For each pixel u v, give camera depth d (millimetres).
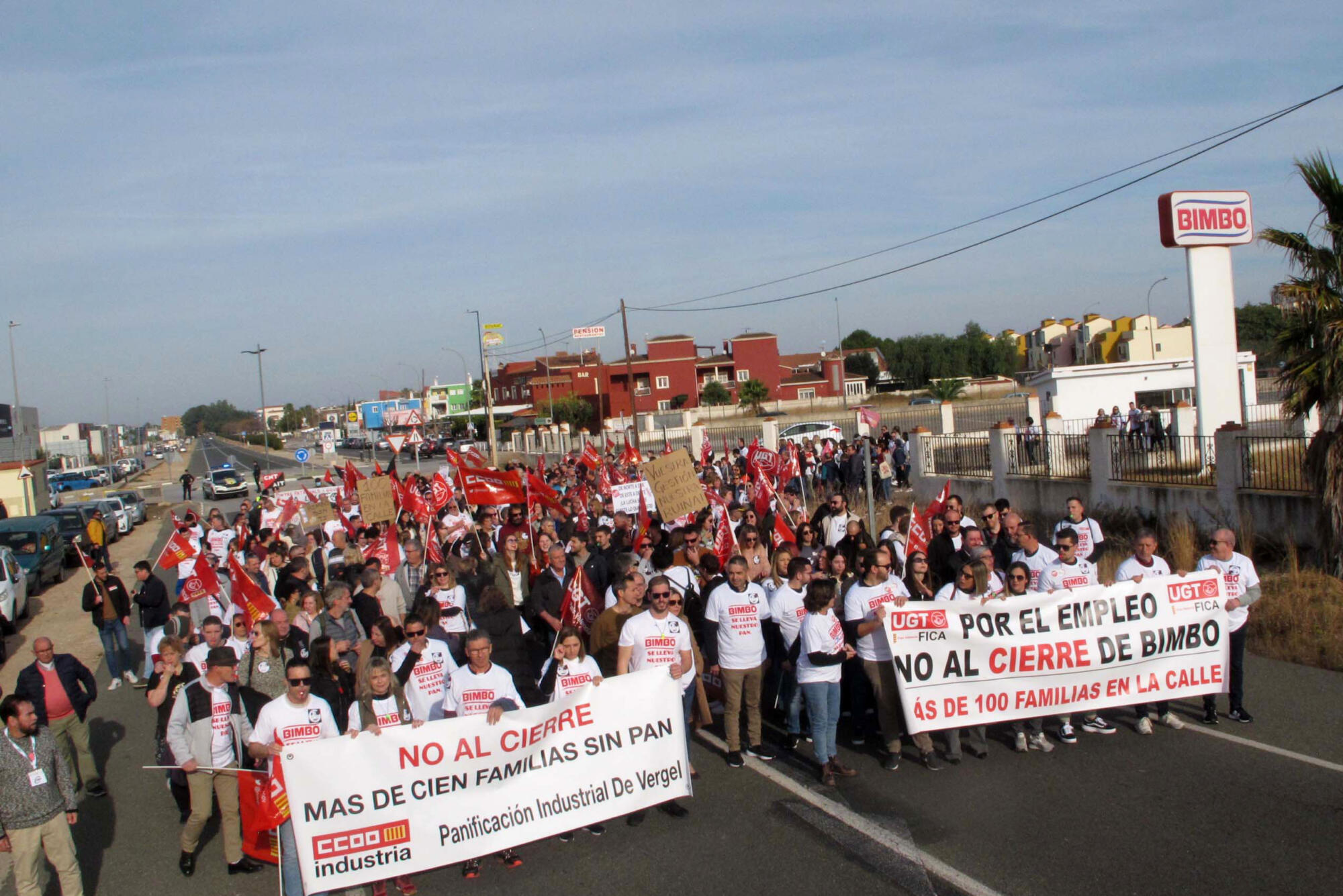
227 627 9781
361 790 6465
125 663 13945
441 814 6617
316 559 15773
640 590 8047
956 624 8094
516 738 6855
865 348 102875
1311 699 9242
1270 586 11977
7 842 6418
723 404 79500
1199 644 8516
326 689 7918
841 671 9133
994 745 8555
